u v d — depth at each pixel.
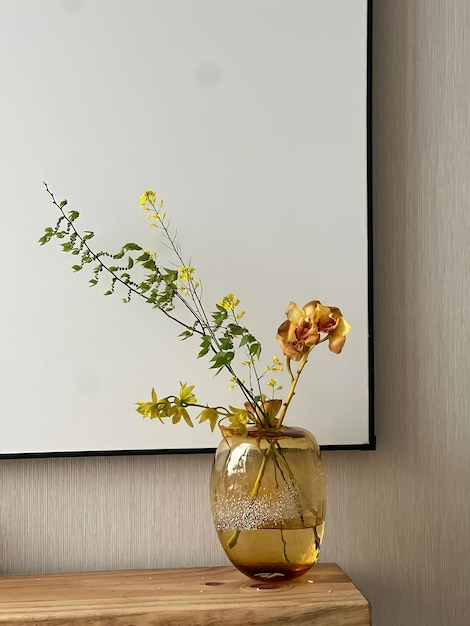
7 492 1.29
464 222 1.33
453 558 1.34
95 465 1.31
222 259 1.30
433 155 1.35
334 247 1.31
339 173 1.31
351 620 1.07
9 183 1.27
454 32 1.34
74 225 1.28
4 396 1.27
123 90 1.29
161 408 1.14
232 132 1.30
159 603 1.08
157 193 1.29
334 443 1.30
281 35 1.30
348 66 1.31
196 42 1.29
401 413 1.34
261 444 1.11
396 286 1.34
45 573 1.29
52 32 1.28
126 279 1.28
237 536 1.11
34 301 1.28
